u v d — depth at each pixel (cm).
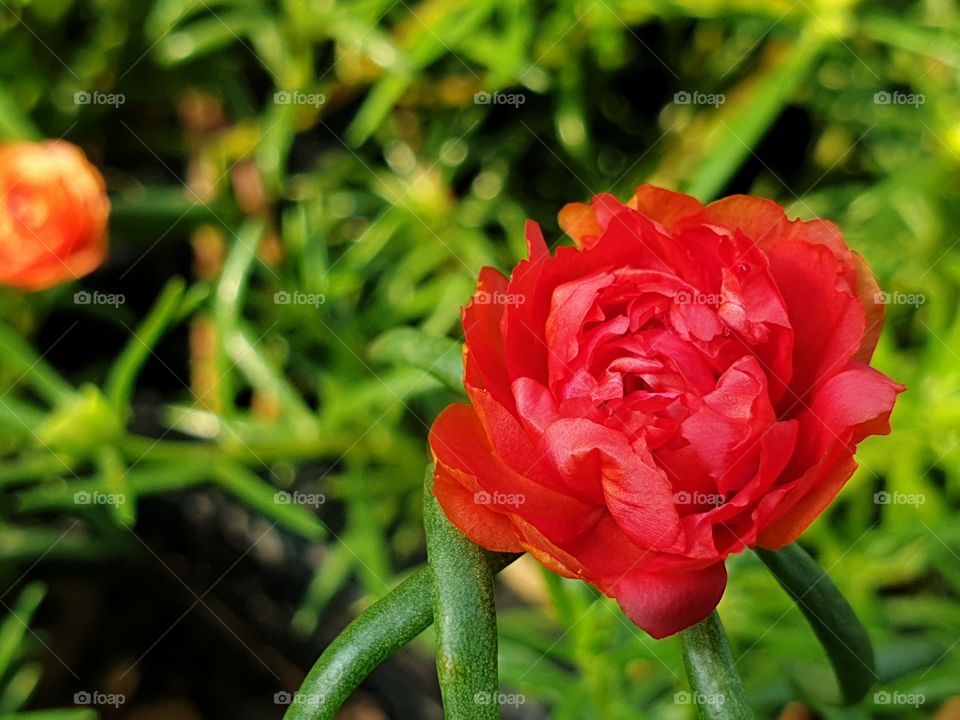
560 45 17
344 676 9
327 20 17
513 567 17
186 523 18
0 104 17
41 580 19
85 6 19
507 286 9
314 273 16
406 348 11
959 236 16
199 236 19
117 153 20
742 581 14
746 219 9
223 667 19
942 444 15
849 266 9
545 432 8
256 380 16
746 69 18
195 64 19
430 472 9
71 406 14
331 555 16
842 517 17
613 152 19
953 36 16
